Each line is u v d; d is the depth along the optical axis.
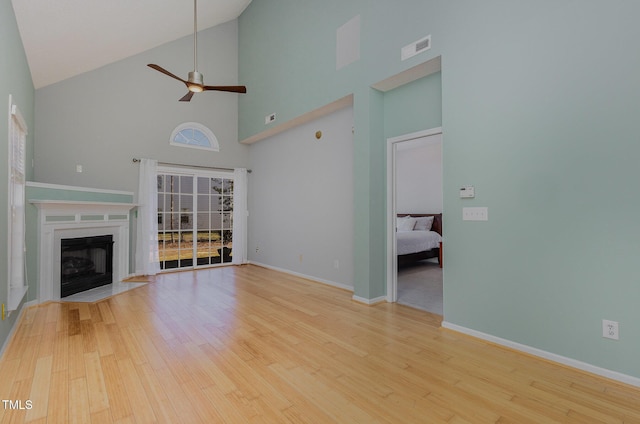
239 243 6.30
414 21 3.06
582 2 2.08
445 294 2.84
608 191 1.98
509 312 2.43
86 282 4.18
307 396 1.80
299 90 4.65
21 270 3.24
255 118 5.75
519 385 1.92
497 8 2.48
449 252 2.80
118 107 5.05
